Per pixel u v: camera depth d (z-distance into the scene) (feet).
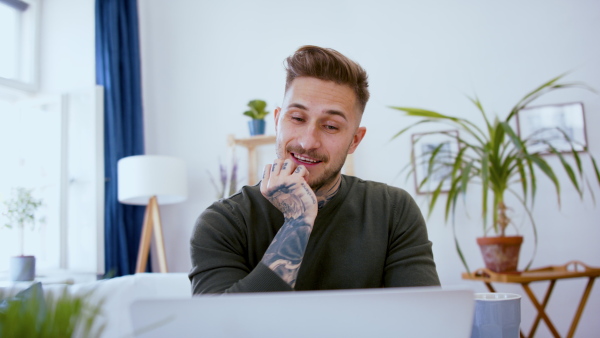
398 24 11.12
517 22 10.35
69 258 10.65
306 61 3.10
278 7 12.05
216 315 1.51
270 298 1.50
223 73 12.25
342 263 3.34
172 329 1.53
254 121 10.82
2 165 11.19
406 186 10.61
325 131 3.11
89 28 11.84
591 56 9.84
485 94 10.37
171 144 12.37
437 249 10.26
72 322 1.24
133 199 10.92
